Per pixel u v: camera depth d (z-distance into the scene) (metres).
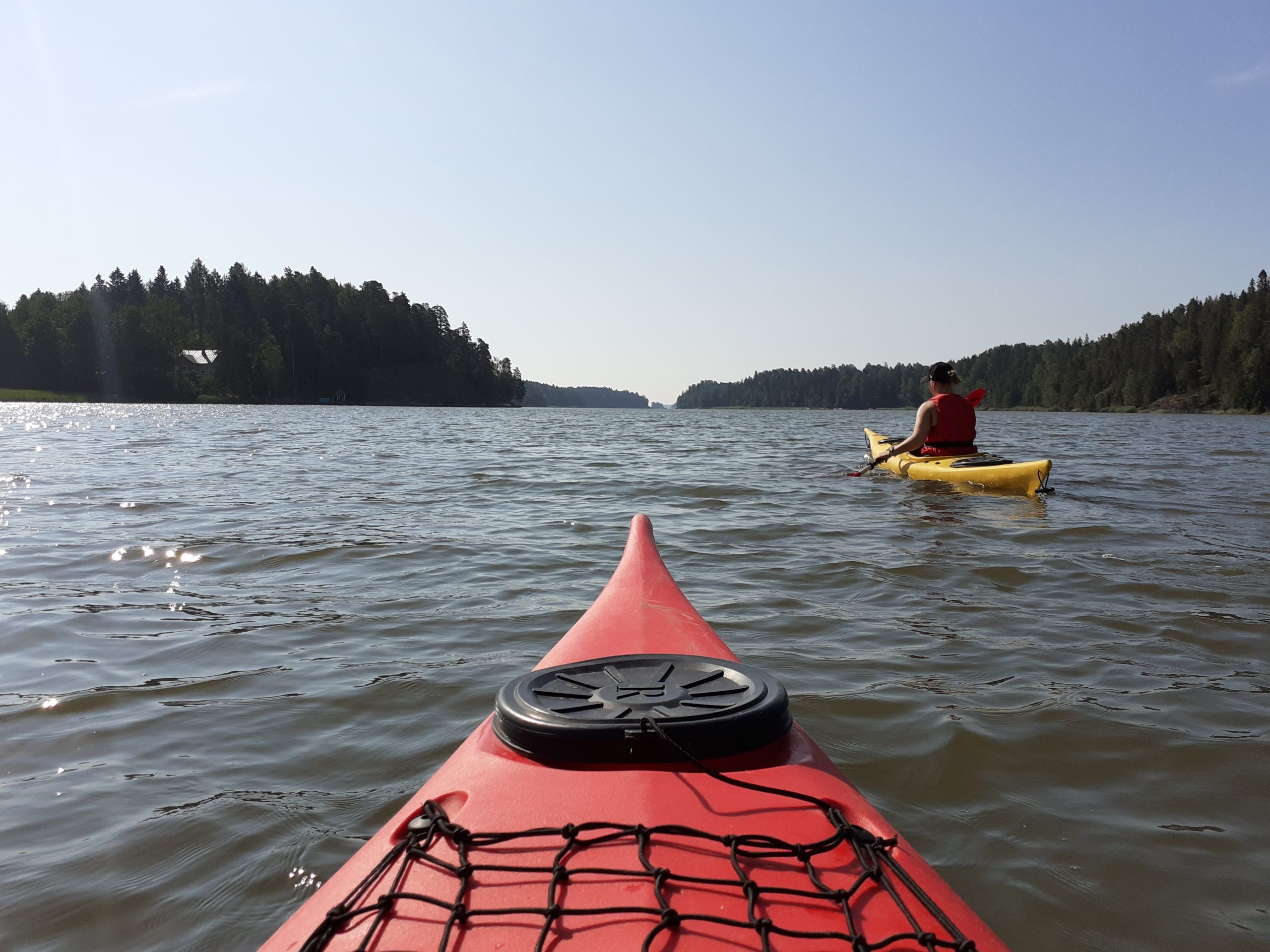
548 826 1.25
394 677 3.25
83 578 5.00
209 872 1.95
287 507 7.92
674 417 61.00
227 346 89.81
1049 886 1.88
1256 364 83.62
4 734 2.76
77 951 1.68
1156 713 2.87
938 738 2.65
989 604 4.32
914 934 1.05
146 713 2.93
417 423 35.41
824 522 6.92
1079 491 8.83
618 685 1.62
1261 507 7.62
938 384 9.38
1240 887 1.88
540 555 5.65
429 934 1.06
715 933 1.03
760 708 1.49
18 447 16.61
